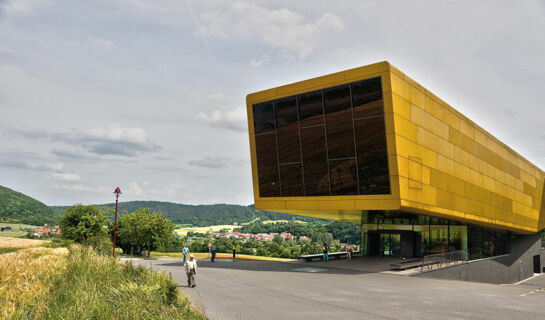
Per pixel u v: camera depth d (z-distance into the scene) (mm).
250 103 28719
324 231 146625
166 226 59500
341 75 24297
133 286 9727
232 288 14602
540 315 10797
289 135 26984
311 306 11422
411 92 24766
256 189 29156
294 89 26344
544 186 55688
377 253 33688
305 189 26656
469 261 30156
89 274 11539
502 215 40344
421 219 30688
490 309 11523
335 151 25047
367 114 23531
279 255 104000
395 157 22859
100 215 60031
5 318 7336
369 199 24062
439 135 28141
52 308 7996
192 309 9531
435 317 10320
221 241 107188
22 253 17734
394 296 13539
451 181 29797
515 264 47875
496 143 39156
